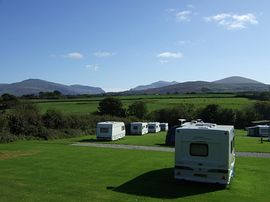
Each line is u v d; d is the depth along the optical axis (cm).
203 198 1717
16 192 1761
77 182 2005
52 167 2456
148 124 7269
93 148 3722
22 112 5419
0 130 4684
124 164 2623
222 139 1864
